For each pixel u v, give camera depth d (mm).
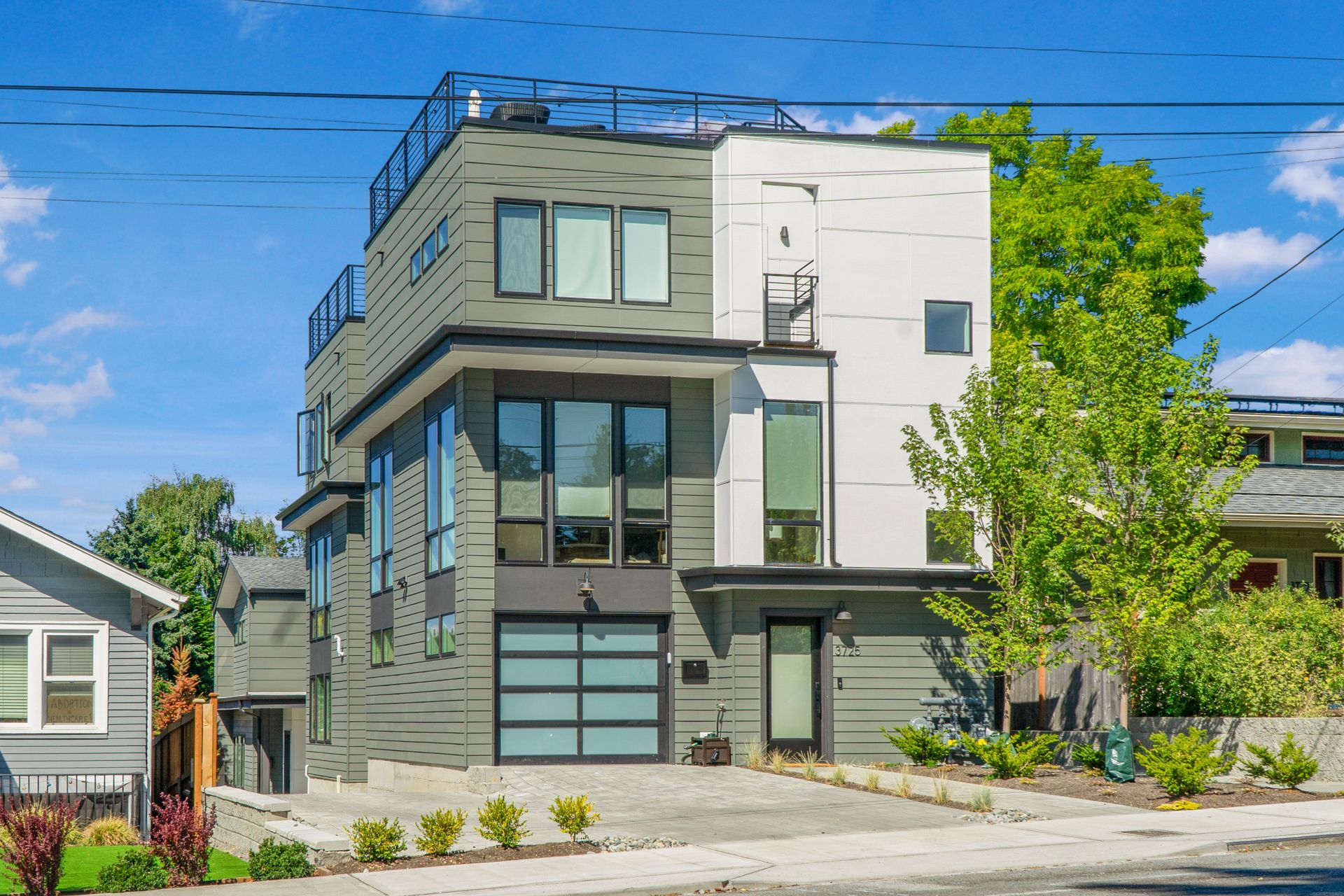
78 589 24234
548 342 23359
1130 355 22375
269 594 40875
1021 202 36031
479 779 23156
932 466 24531
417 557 27031
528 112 26375
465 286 24047
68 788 23641
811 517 25062
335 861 15969
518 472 24312
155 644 52125
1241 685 22969
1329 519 28031
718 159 25656
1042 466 23531
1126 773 20719
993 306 36219
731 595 24750
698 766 24047
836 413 25328
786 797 20078
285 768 40375
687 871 14273
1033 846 15555
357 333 33531
